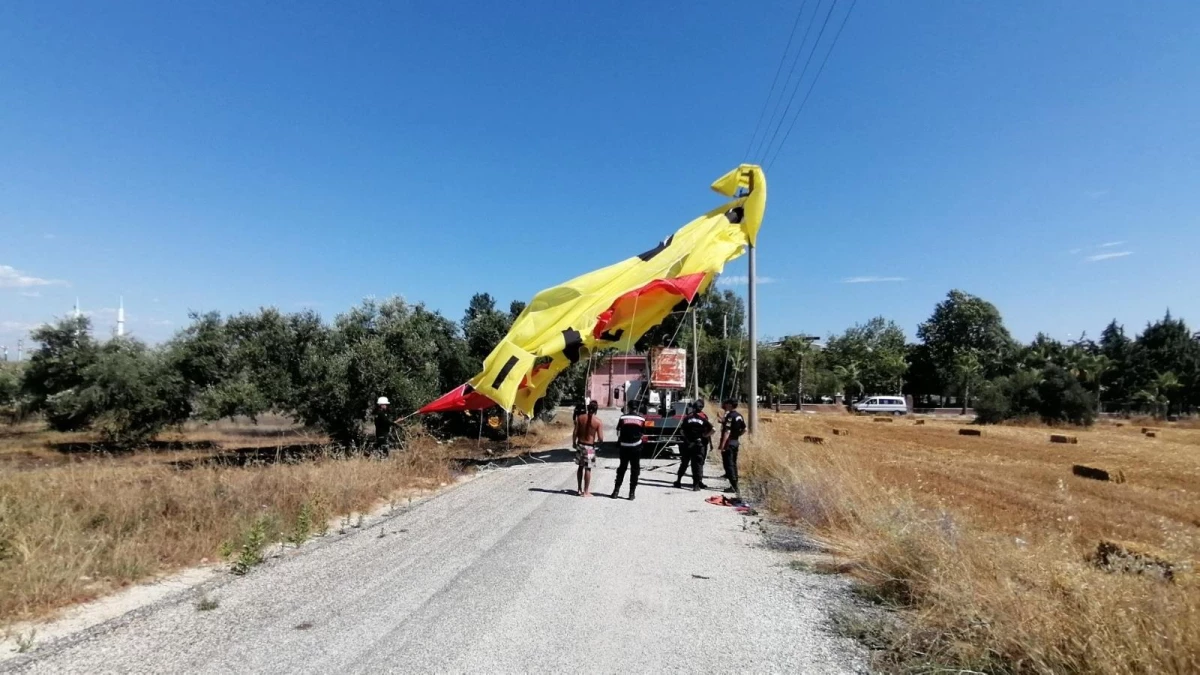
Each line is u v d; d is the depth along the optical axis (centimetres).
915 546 614
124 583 623
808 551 790
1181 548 652
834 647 484
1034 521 1113
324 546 783
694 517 1010
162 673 416
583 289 1773
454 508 1056
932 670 434
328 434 1945
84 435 2642
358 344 1898
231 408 1925
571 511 1030
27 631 496
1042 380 5403
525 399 1805
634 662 448
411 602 564
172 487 924
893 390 9331
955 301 9431
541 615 536
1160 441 3712
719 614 553
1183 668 366
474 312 2656
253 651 452
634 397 2022
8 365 2816
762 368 7756
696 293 1788
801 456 1293
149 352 2298
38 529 676
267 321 2002
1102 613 413
